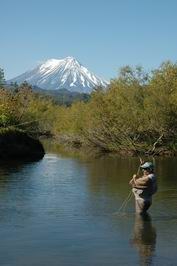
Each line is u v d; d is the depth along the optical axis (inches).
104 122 2137.1
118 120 2082.9
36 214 673.6
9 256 477.4
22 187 943.7
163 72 2149.4
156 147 2047.2
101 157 1866.4
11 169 1314.0
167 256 478.3
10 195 840.3
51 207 725.9
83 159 1744.6
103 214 676.7
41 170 1294.3
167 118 2026.3
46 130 3907.5
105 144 2110.0
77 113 2797.7
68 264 454.6
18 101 2475.4
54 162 1590.8
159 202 776.3
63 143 3070.9
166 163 1572.3
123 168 1370.6
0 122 2036.2
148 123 2036.2
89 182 1027.9
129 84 2164.1
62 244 520.7
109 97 2180.1
